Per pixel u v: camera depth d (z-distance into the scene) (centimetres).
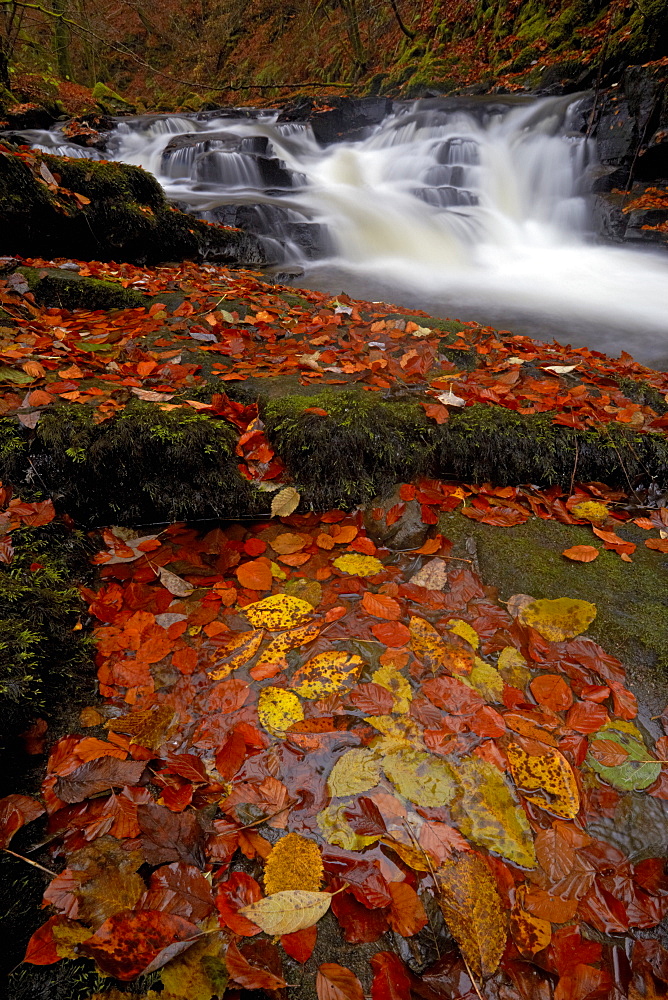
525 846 130
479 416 275
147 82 3048
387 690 164
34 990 107
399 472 261
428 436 263
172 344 349
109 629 188
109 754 145
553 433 272
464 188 1241
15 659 154
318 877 124
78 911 116
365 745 151
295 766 146
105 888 120
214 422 258
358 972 112
